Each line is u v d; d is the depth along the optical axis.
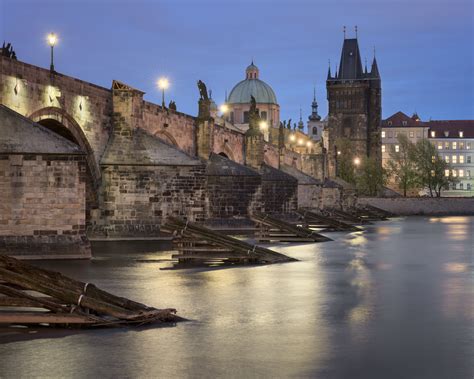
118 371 19.30
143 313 25.72
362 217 142.88
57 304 24.98
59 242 48.69
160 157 70.69
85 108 66.94
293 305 29.86
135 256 50.69
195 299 31.38
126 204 69.94
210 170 93.94
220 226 92.38
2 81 53.84
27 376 18.81
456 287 35.69
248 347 22.06
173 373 19.14
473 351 21.73
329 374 19.17
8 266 25.98
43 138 48.97
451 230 97.06
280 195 115.88
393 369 19.70
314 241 70.62
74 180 48.84
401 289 34.91
